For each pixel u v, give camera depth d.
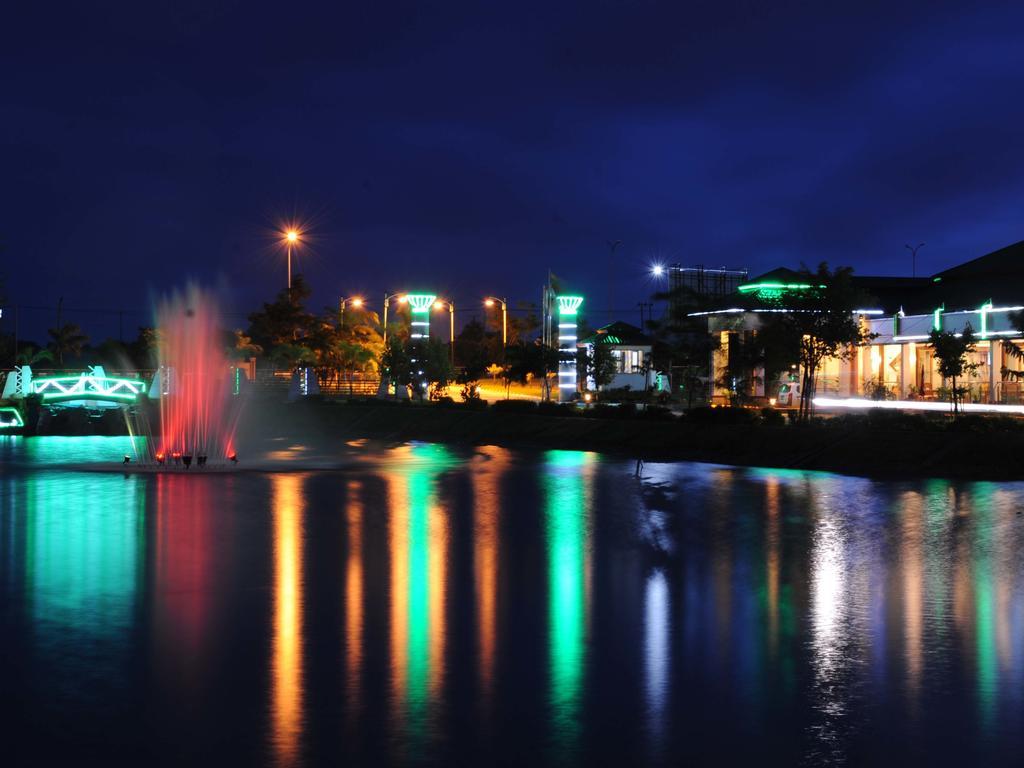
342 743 9.30
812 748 9.25
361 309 120.56
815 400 63.03
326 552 20.22
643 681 11.29
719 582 17.16
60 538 22.05
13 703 10.45
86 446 56.62
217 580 17.23
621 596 15.97
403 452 49.72
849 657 12.32
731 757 9.02
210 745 9.24
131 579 17.28
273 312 108.94
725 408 48.78
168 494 31.19
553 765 8.80
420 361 79.94
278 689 10.95
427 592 16.27
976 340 49.34
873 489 31.30
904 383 61.81
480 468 40.38
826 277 47.41
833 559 19.41
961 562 19.05
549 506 27.86
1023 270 68.75
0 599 15.59
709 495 30.17
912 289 75.81
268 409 78.31
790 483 33.34
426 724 9.84
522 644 12.91
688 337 71.88
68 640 13.03
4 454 50.00
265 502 29.02
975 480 33.41
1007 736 9.55
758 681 11.30
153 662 12.01
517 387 101.69
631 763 8.86
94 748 9.17
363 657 12.23
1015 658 12.27
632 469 39.38
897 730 9.72
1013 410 49.84
